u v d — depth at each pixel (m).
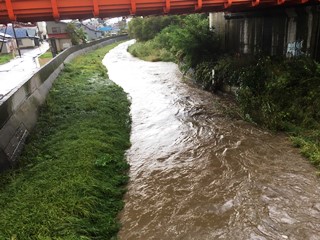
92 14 11.51
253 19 17.03
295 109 12.11
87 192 7.92
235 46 19.12
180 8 12.16
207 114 14.61
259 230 6.92
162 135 12.52
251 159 10.06
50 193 7.74
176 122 13.87
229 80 16.59
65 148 10.27
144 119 14.47
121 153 10.85
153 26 45.91
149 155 10.86
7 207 7.36
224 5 12.42
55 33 47.75
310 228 6.89
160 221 7.44
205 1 11.95
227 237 6.79
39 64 37.59
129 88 20.56
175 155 10.74
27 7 10.34
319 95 11.88
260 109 13.03
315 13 13.20
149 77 23.83
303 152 10.08
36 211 7.11
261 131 12.13
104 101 15.80
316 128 11.08
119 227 7.28
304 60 13.43
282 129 11.91
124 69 28.56
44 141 11.24
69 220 6.87
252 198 8.06
